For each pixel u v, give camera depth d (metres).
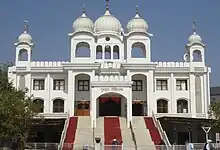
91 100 61.34
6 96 46.81
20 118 45.91
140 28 70.88
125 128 58.91
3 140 50.69
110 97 67.50
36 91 70.00
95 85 61.69
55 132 63.94
